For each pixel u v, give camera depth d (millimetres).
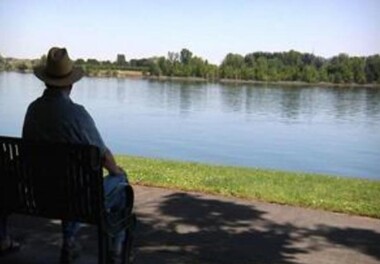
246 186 6211
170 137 27906
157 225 4605
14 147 3225
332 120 45438
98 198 3135
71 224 3520
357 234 4562
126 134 28484
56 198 3223
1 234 3707
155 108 51594
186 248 4078
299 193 5992
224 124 38031
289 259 3926
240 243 4223
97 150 3061
